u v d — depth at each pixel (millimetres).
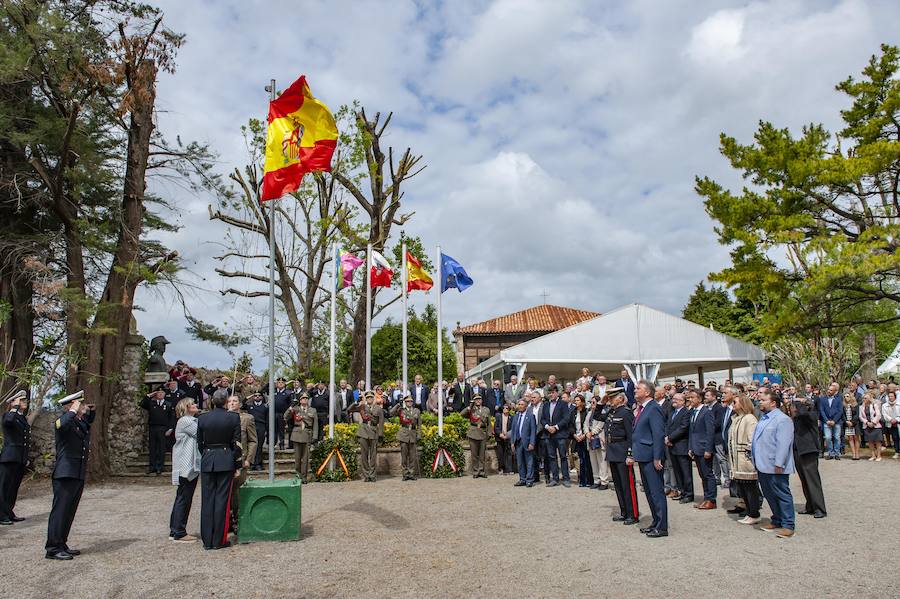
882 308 29250
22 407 10930
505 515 10844
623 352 25141
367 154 27141
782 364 27203
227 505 8742
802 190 22031
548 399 14898
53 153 17297
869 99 22734
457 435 17812
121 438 17859
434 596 6438
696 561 7461
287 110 10719
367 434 15938
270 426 9805
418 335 40906
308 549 8531
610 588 6520
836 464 17219
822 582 6543
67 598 6539
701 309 57844
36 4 15742
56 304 16328
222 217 26562
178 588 6836
